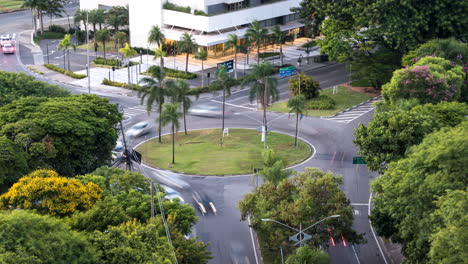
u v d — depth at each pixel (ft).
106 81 467.11
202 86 452.76
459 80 344.69
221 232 271.28
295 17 578.25
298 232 227.61
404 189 220.84
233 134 378.32
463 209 185.16
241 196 302.66
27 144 271.90
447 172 211.20
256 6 538.06
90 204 223.92
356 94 441.68
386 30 419.33
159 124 356.38
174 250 208.95
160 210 228.02
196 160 341.82
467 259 177.37
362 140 284.61
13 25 636.48
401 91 336.70
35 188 219.82
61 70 492.13
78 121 291.79
